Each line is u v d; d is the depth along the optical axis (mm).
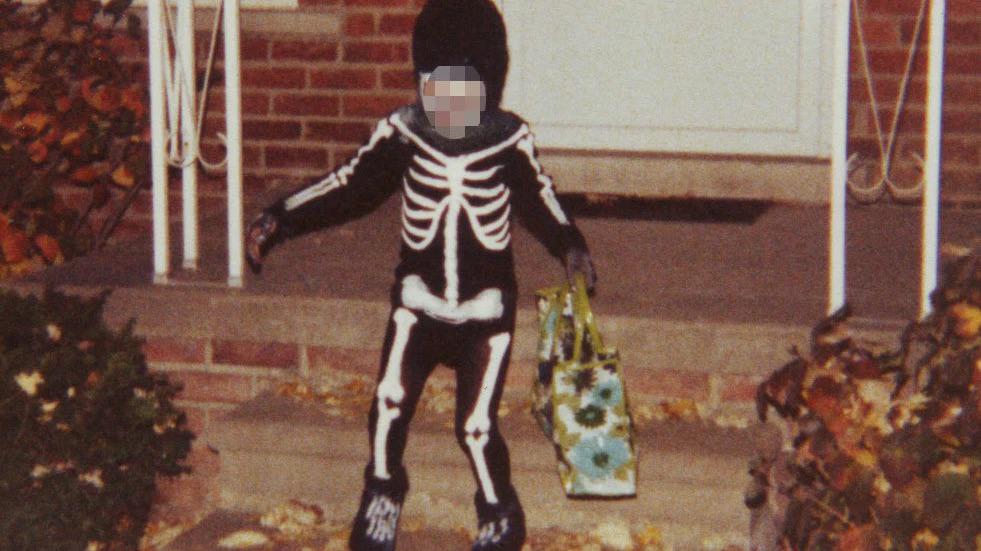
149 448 4672
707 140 5941
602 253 5219
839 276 4461
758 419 4441
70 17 5938
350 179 4039
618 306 4613
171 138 4867
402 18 5957
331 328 4672
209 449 4797
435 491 4398
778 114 5891
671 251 5246
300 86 6043
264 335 4711
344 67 6008
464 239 3973
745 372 4465
